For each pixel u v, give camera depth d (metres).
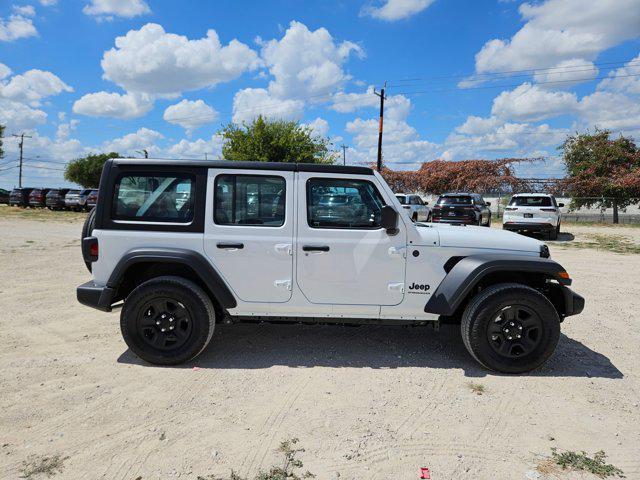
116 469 2.63
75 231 16.75
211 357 4.32
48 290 6.92
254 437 2.98
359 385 3.77
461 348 4.64
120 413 3.27
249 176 4.14
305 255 4.09
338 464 2.71
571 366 4.22
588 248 12.79
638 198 23.81
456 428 3.12
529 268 3.96
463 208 16.11
